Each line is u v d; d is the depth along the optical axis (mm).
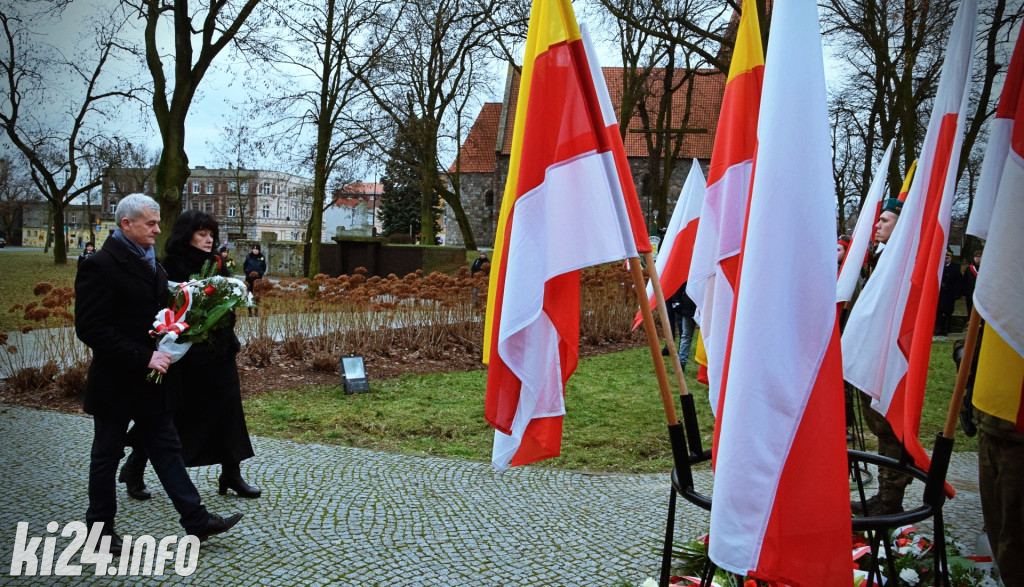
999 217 1992
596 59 2268
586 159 2160
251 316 9625
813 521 1771
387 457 5371
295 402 7199
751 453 1804
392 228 51719
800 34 1844
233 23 13562
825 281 1812
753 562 1789
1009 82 2219
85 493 4258
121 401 3330
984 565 3088
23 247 72938
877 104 16094
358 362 7883
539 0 2271
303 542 3639
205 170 72875
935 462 2068
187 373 4043
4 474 4566
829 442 1788
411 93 20500
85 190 28500
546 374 2266
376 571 3326
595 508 4309
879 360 2693
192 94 13492
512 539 3768
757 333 1813
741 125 2475
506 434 2264
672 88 22016
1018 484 2506
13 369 7664
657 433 6367
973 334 2006
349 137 17750
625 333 12906
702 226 2678
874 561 2326
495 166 43875
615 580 3264
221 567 3309
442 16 18422
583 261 2146
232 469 4258
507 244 2320
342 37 16188
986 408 2305
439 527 3918
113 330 3244
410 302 10805
